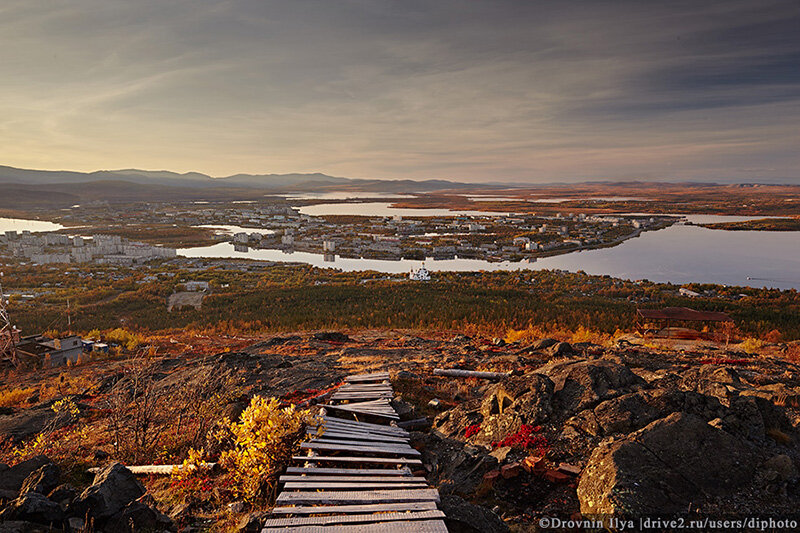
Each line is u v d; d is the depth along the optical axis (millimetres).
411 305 65875
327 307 67812
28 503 6219
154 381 20141
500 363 18016
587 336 29312
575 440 8875
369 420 12008
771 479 6918
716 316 29609
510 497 7551
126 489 7055
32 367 37062
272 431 8680
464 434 10562
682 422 7719
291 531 5902
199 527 7156
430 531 5906
